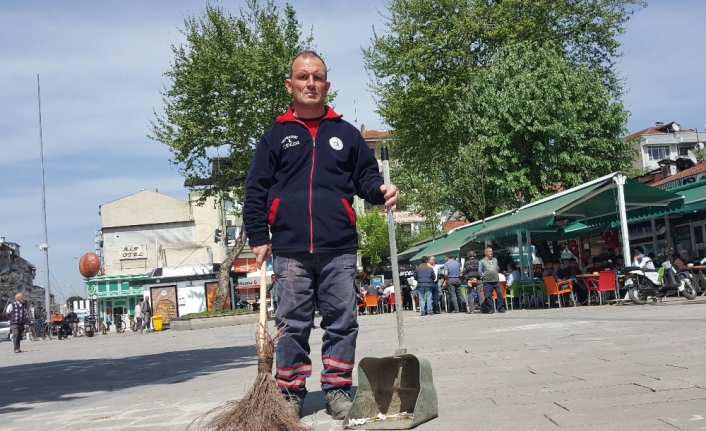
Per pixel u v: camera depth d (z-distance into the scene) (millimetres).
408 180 40812
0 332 49656
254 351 12547
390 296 31766
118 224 60719
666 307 14523
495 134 30172
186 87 34156
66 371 11156
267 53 34188
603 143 29906
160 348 17062
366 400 4098
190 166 35250
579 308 17859
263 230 4379
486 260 20250
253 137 35438
